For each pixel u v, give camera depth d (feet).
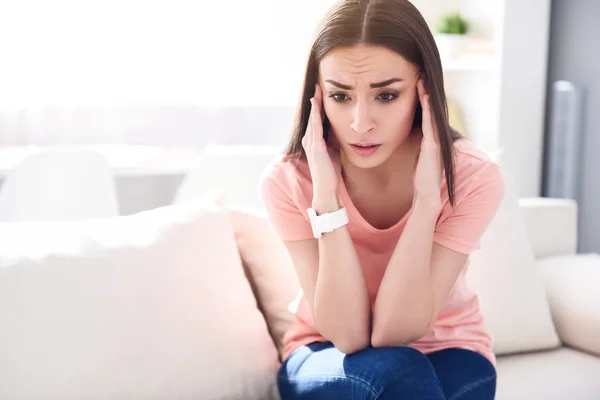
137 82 9.14
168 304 4.83
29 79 8.74
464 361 4.70
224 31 9.39
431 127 4.46
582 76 9.09
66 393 4.35
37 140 8.84
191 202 5.64
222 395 4.83
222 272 5.24
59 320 4.50
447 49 9.45
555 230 7.56
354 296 4.58
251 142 9.68
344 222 4.59
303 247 4.88
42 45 8.74
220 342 4.93
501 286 6.28
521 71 9.22
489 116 9.43
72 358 4.43
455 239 4.67
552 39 9.50
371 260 4.92
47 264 4.67
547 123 9.55
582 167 9.15
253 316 5.26
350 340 4.58
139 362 4.59
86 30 8.87
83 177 7.79
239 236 5.95
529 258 6.51
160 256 5.00
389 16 4.22
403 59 4.25
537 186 9.57
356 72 4.23
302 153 4.85
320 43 4.33
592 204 9.07
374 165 4.46
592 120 9.01
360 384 4.19
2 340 4.35
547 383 5.70
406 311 4.52
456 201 4.67
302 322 5.17
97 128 9.05
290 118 9.77
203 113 9.43
